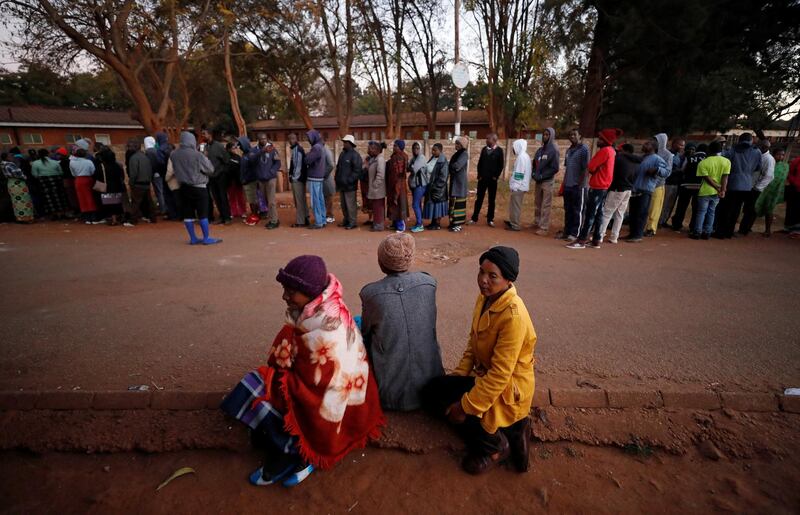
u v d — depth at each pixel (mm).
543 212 8227
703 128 20031
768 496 2383
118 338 3875
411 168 8367
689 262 6402
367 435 2648
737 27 17703
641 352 3635
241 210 10156
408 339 2650
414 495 2408
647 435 2775
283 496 2391
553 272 5891
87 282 5422
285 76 24141
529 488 2465
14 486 2459
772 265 6254
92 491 2430
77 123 28906
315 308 2256
